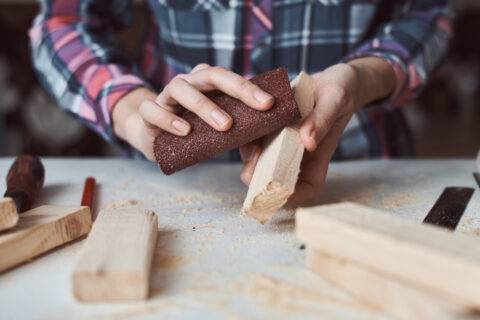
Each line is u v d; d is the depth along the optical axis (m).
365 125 0.82
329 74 0.56
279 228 0.50
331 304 0.37
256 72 0.80
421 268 0.34
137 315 0.37
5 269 0.43
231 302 0.38
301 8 0.77
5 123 1.64
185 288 0.40
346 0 0.77
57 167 0.72
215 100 0.50
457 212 0.53
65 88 0.72
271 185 0.43
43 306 0.38
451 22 0.81
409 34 0.74
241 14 0.78
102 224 0.45
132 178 0.68
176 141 0.50
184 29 0.79
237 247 0.46
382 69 0.67
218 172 0.70
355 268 0.38
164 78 0.85
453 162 0.73
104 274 0.37
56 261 0.44
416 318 0.34
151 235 0.44
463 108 2.40
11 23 1.59
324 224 0.38
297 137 0.47
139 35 1.59
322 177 0.54
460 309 0.33
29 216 0.47
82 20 0.80
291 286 0.39
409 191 0.61
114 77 0.68
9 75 1.61
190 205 0.58
